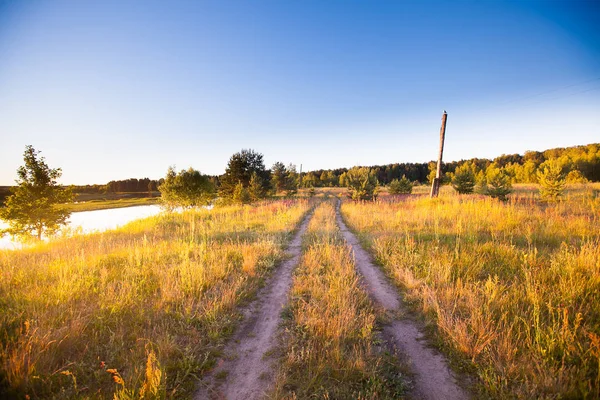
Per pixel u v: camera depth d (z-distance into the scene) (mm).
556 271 5000
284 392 2824
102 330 3775
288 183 41719
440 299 4609
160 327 3947
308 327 4000
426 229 10234
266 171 34156
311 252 8086
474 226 9672
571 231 8102
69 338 3445
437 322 3961
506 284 4887
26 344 3121
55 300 4496
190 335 3840
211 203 31422
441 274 5566
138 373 2912
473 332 3500
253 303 5176
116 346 3436
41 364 2947
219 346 3723
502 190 17938
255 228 13359
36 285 5016
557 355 3018
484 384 2795
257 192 29609
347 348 3533
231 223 14781
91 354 3279
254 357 3512
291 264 7699
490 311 4039
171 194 24250
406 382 2967
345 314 4098
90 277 5695
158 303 4602
